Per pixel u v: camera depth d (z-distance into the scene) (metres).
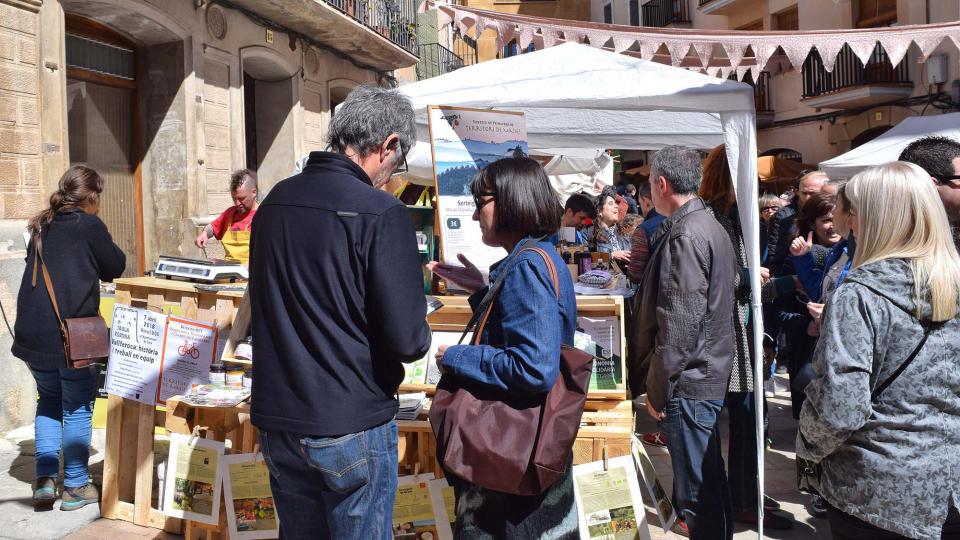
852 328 1.96
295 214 2.10
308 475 2.11
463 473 2.09
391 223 2.07
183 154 7.99
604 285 3.59
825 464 2.09
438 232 3.18
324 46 11.34
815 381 2.05
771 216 5.42
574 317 2.28
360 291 2.06
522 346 2.08
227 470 3.28
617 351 3.27
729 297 2.99
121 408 3.91
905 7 15.59
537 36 6.09
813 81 18.34
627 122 5.77
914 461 1.94
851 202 2.14
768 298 4.43
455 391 2.24
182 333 3.68
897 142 9.90
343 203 2.07
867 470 1.97
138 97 8.07
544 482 2.08
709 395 2.94
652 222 4.08
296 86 10.45
